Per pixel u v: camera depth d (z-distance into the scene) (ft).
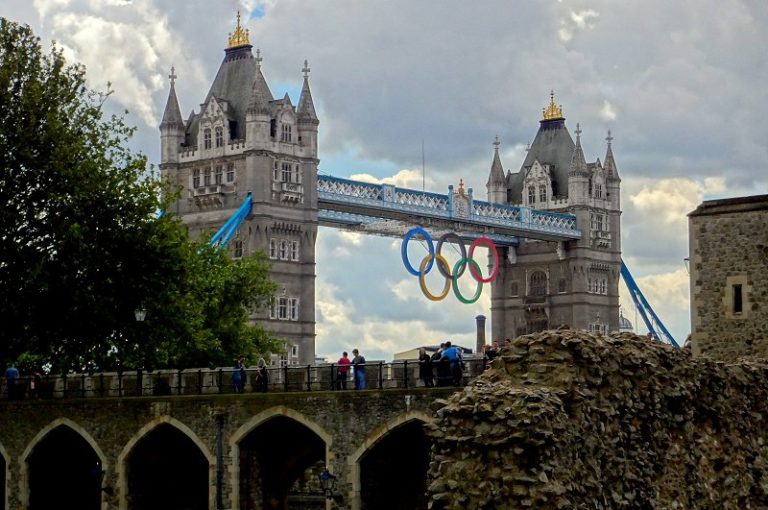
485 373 112.88
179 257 257.14
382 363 211.41
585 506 104.37
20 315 246.06
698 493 123.54
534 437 101.45
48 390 251.39
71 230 239.71
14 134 244.01
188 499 248.52
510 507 100.22
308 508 297.33
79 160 249.96
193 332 279.49
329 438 211.41
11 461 246.27
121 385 242.37
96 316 248.32
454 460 103.09
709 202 178.91
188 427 226.58
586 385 110.93
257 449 229.86
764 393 142.31
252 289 377.91
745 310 174.19
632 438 114.62
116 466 234.38
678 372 124.88
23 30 253.65
